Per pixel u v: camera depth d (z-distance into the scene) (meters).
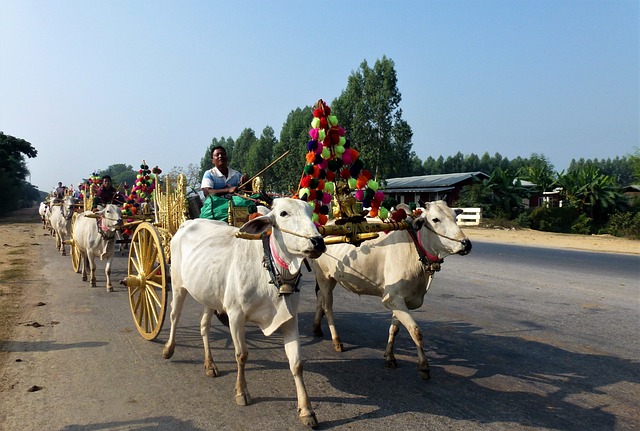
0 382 5.02
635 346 6.29
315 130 5.40
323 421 4.25
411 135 42.25
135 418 4.27
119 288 10.20
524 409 4.51
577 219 31.16
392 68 41.62
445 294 9.57
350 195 5.72
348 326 7.47
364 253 5.75
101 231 9.73
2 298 8.98
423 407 4.55
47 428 4.07
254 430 4.06
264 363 5.74
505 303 8.75
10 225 33.84
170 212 7.33
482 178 41.25
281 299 4.39
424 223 5.52
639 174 34.12
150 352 6.06
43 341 6.42
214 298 4.83
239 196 6.21
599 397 4.77
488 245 19.62
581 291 9.74
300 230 4.21
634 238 23.77
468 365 5.69
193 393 4.82
